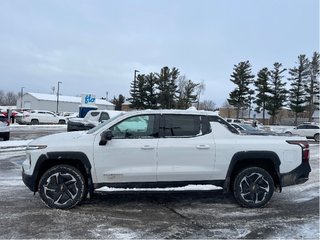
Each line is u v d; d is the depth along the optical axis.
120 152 6.64
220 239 5.23
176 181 6.76
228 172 6.87
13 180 9.15
